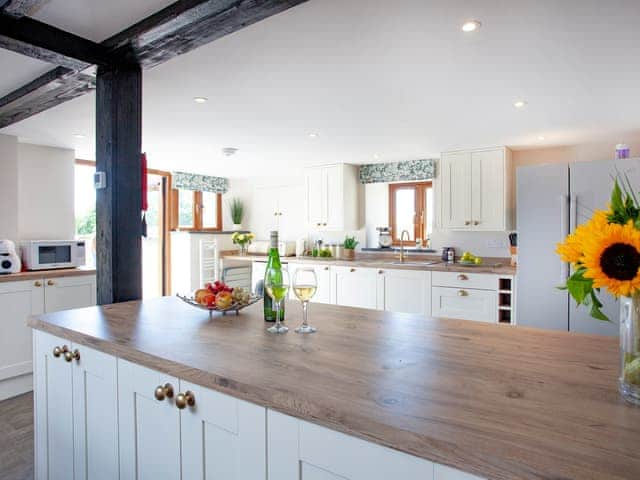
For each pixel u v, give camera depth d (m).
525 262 3.30
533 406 0.83
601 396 0.88
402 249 4.85
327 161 5.17
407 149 4.42
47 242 3.69
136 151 2.12
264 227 6.54
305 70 2.27
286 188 6.26
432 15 1.70
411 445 0.71
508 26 1.79
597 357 1.16
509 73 2.31
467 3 1.61
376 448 0.77
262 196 6.54
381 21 1.74
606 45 1.97
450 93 2.64
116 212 2.05
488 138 3.90
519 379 0.98
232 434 1.01
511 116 3.16
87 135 3.69
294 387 0.93
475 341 1.33
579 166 3.10
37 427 1.76
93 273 3.77
